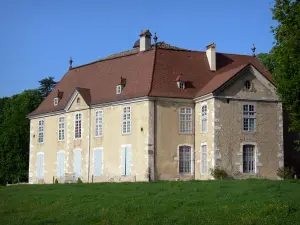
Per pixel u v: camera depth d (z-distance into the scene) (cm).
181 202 2652
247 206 2488
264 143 4275
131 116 4472
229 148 4147
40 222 2522
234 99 4203
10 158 6844
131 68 4844
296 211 2384
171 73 4581
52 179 5344
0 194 3594
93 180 4775
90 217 2517
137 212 2541
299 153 4756
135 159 4384
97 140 4791
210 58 4791
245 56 5059
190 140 4419
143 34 4997
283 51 3572
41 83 9006
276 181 3441
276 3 3662
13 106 7162
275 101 4338
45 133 5538
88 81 5297
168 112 4378
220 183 3356
